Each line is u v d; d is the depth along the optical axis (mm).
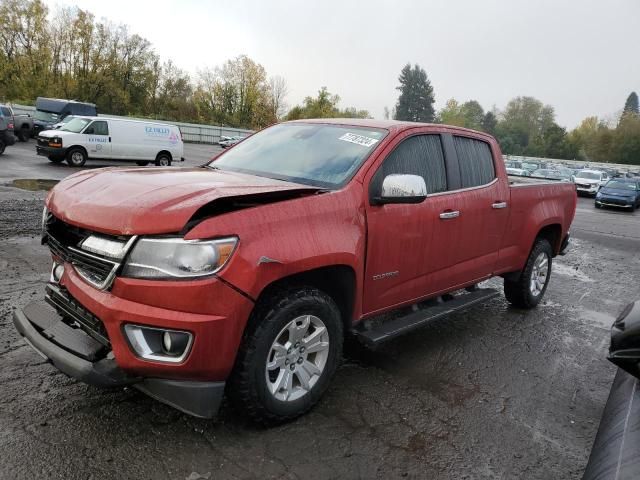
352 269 3311
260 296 2885
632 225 18766
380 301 3725
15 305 4602
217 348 2613
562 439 3303
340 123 4227
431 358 4398
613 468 1989
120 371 2627
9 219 8289
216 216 2646
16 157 19547
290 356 3055
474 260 4719
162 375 2611
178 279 2512
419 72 114812
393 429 3219
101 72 54688
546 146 96562
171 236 2541
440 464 2910
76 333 2809
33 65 51094
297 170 3719
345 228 3244
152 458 2707
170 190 2803
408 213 3756
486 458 3014
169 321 2504
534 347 4918
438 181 4219
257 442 2930
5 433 2787
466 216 4410
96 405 3145
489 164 4945
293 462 2787
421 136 4148
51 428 2877
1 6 48688
